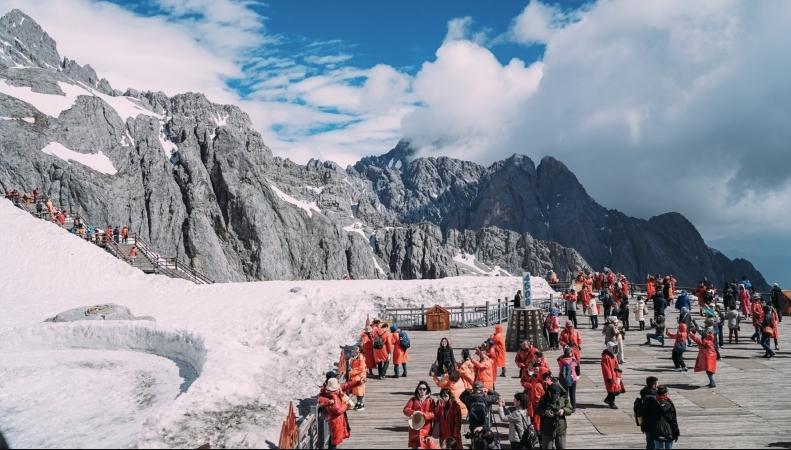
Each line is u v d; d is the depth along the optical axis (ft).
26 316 115.96
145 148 481.87
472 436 42.06
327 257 549.54
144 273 157.89
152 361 80.33
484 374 53.72
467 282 152.76
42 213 185.47
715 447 46.78
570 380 54.44
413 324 113.29
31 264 151.64
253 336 102.63
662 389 41.73
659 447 41.52
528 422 44.45
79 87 495.41
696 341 67.10
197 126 540.52
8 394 64.80
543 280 166.71
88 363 79.87
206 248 453.99
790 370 73.10
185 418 50.26
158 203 452.76
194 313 118.32
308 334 96.68
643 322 105.60
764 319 81.66
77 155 428.15
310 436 44.75
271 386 62.18
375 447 47.88
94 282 148.46
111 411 58.29
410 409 43.37
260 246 490.90
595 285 143.43
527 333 87.20
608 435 50.14
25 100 438.40
